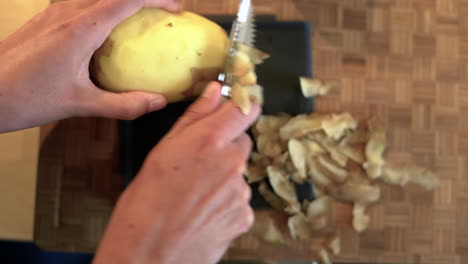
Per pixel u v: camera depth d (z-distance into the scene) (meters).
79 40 0.48
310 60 0.57
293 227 0.56
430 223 0.57
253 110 0.49
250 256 0.57
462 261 0.56
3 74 0.48
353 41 0.57
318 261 0.57
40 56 0.48
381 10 0.57
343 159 0.56
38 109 0.49
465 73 0.57
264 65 0.57
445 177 0.57
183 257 0.45
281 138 0.56
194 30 0.51
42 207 0.57
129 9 0.48
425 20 0.57
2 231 0.57
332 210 0.57
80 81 0.49
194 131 0.47
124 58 0.50
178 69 0.51
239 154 0.47
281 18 0.57
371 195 0.56
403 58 0.57
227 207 0.46
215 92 0.49
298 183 0.57
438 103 0.57
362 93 0.57
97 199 0.57
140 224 0.44
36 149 0.58
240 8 0.53
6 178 0.58
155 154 0.47
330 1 0.57
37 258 0.68
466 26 0.57
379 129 0.56
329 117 0.56
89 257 0.68
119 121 0.57
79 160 0.57
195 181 0.45
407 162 0.57
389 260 0.57
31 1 0.58
